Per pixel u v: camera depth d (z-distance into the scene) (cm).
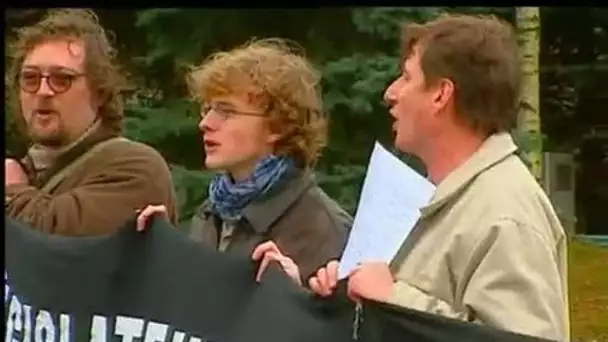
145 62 727
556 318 457
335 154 677
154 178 619
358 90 679
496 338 456
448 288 475
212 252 537
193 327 536
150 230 554
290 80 592
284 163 589
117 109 650
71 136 632
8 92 654
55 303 576
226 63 594
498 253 461
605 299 662
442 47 490
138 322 553
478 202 474
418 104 498
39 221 610
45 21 651
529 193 475
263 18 715
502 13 664
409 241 490
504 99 491
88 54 643
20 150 646
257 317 518
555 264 464
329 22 697
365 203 511
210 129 598
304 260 575
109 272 561
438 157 499
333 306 494
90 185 616
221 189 595
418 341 468
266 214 583
